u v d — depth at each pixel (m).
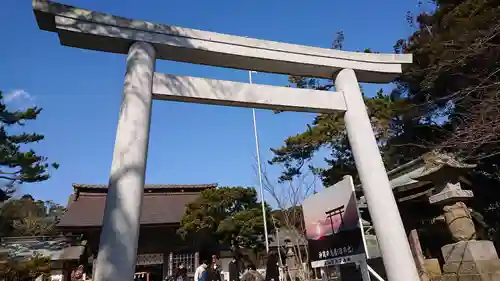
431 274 7.33
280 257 11.55
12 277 14.31
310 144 16.11
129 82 4.52
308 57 5.75
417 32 10.81
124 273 3.54
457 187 6.47
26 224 27.69
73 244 17.94
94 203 20.28
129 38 4.80
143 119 4.36
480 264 5.71
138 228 3.84
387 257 4.57
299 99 5.42
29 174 16.42
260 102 5.19
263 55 5.47
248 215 15.48
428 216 9.27
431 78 9.27
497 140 7.18
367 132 5.41
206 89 4.98
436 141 10.07
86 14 4.66
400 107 11.02
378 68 6.17
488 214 9.09
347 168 14.89
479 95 7.71
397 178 9.88
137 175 4.02
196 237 17.22
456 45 8.49
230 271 8.95
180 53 5.16
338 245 6.96
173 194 23.11
